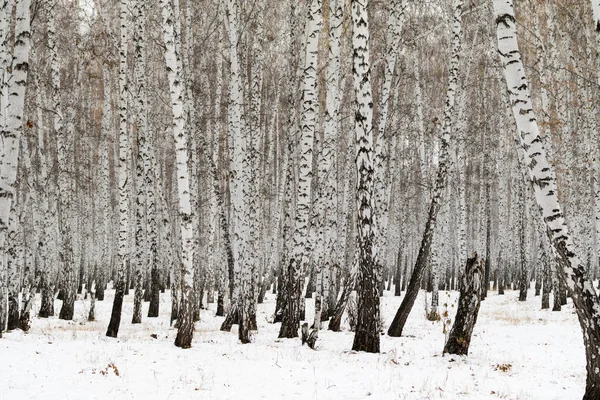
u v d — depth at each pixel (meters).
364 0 11.70
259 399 7.85
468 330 11.82
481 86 29.20
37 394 7.78
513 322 18.17
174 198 30.19
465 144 23.20
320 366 10.12
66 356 10.41
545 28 23.44
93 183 33.97
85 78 28.27
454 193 34.25
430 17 21.39
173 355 11.14
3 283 13.18
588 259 24.86
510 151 32.09
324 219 19.91
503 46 7.70
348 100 26.58
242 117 17.08
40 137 20.52
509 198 37.16
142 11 17.47
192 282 12.60
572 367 10.68
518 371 10.20
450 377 9.45
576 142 25.06
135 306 19.14
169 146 31.48
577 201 27.95
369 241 11.78
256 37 19.86
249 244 14.54
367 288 11.84
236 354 11.48
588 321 7.38
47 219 20.17
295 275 14.81
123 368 9.68
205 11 24.44
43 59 24.00
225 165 25.73
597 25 8.22
